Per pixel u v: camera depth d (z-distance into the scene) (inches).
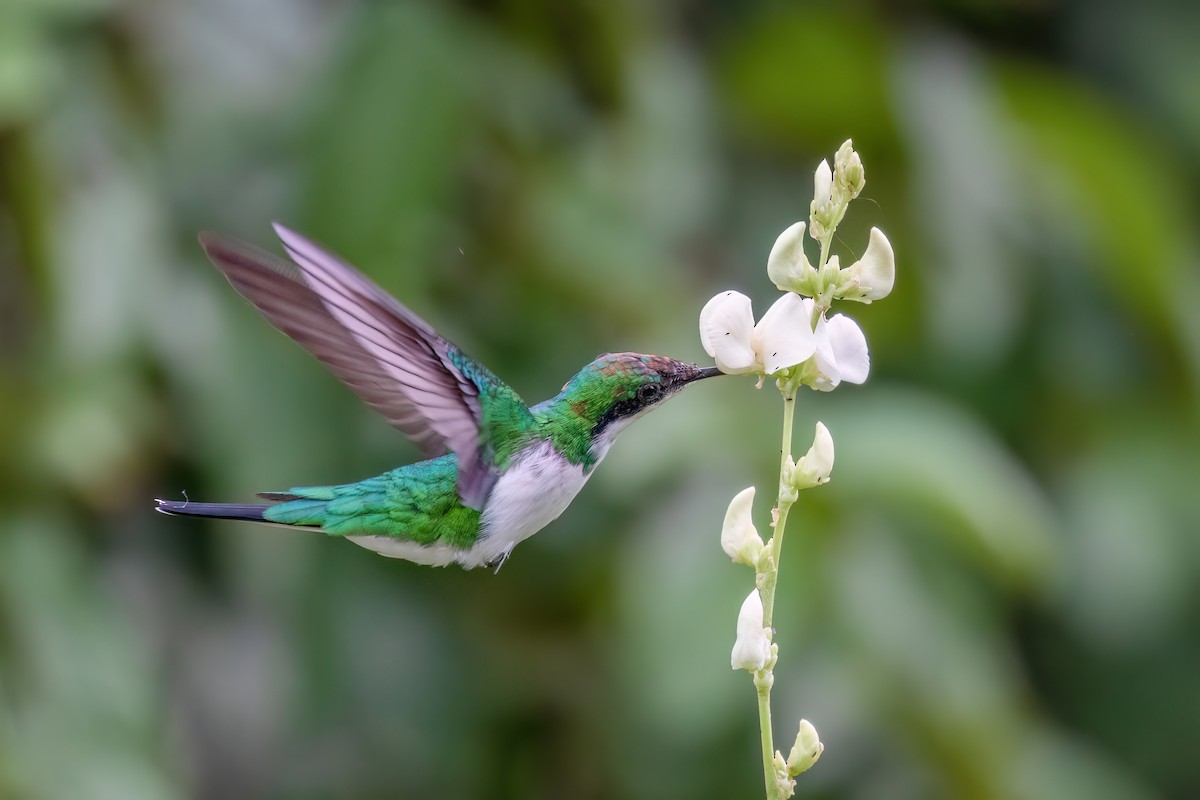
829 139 365.1
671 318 333.4
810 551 296.8
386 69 311.7
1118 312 378.0
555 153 337.7
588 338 331.3
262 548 303.0
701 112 362.3
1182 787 382.0
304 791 318.3
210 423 301.0
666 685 286.4
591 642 335.6
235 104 321.4
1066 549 369.1
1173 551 370.9
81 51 313.7
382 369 215.6
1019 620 381.1
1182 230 398.3
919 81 362.3
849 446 306.3
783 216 361.4
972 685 298.4
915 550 307.1
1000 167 363.3
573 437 230.2
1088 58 414.9
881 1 384.5
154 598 308.5
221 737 313.4
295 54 327.3
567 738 337.1
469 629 338.6
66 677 285.9
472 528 229.1
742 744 299.9
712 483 305.3
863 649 292.5
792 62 354.6
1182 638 384.5
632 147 345.7
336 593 313.6
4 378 299.3
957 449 307.3
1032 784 311.0
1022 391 373.1
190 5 322.7
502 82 333.4
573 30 340.5
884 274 181.6
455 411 218.5
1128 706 385.1
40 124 299.7
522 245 329.4
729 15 376.5
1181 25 416.5
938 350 356.2
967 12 404.8
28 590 287.7
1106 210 371.2
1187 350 373.4
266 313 206.7
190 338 305.3
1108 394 376.2
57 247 301.4
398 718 327.3
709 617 290.4
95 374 297.6
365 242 307.4
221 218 314.8
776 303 183.6
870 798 296.2
